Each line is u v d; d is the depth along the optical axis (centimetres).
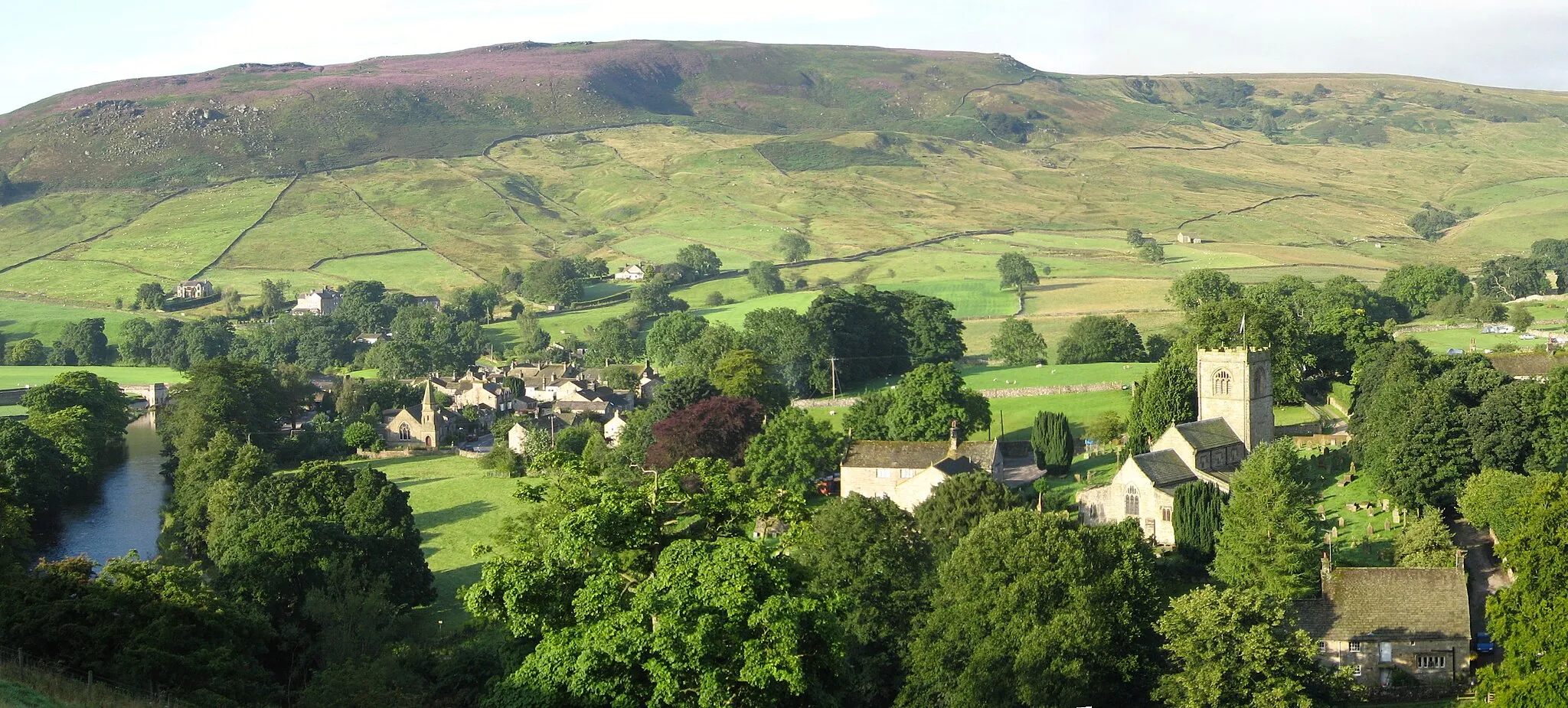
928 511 13938
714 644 6372
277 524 12850
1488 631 10306
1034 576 10894
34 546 16425
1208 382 18188
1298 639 10556
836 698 7150
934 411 19825
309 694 9531
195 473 18462
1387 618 11538
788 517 7894
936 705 10700
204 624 9406
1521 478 13662
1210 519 14188
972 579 11169
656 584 6662
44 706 6625
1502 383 17525
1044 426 18475
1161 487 15500
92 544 17162
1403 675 11338
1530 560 9931
